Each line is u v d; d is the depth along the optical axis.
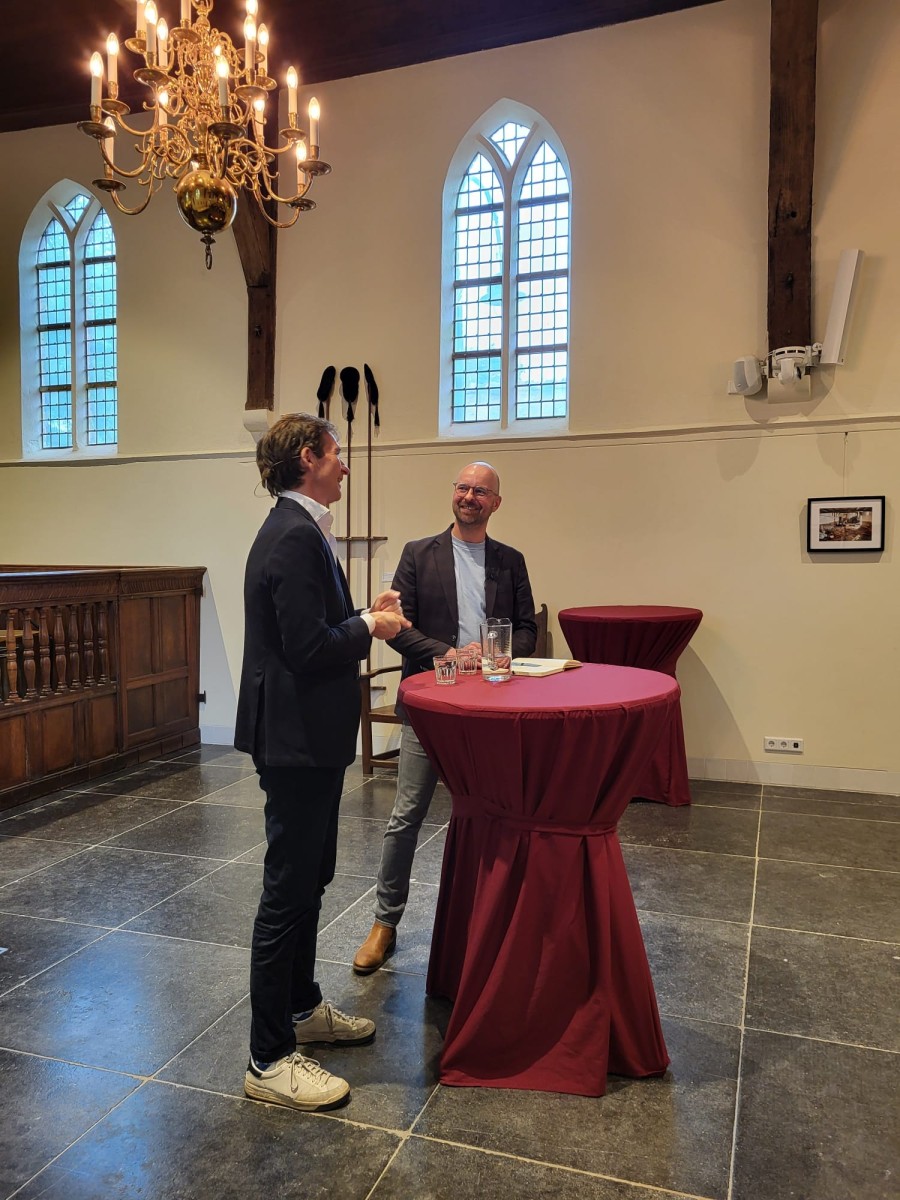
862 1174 1.73
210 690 5.92
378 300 5.50
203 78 3.30
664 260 4.93
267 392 5.73
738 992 2.48
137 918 3.00
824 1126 1.88
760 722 4.84
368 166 5.50
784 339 4.62
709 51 4.81
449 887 2.37
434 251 5.39
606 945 1.98
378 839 3.82
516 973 2.00
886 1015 2.35
